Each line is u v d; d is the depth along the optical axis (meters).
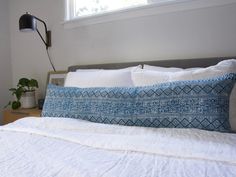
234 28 1.46
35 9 2.46
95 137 1.00
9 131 1.17
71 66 2.13
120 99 1.24
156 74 1.37
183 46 1.64
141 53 1.83
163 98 1.13
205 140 0.90
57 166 0.75
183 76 1.26
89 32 2.09
